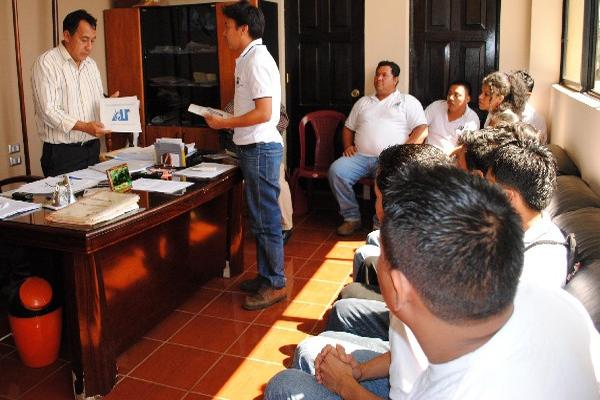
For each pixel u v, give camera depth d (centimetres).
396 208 85
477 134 170
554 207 241
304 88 516
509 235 81
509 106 330
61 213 221
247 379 249
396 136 441
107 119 347
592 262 162
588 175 292
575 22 387
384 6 466
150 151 348
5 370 255
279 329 294
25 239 219
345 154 457
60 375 251
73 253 215
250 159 301
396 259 84
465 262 79
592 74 341
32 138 426
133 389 241
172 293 303
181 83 482
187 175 297
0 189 359
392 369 129
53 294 254
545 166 146
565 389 86
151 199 254
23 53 414
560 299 100
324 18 495
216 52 463
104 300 231
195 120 487
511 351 86
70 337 229
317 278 362
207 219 332
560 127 375
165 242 292
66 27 338
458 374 85
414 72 479
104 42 488
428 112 449
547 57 423
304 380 148
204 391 240
